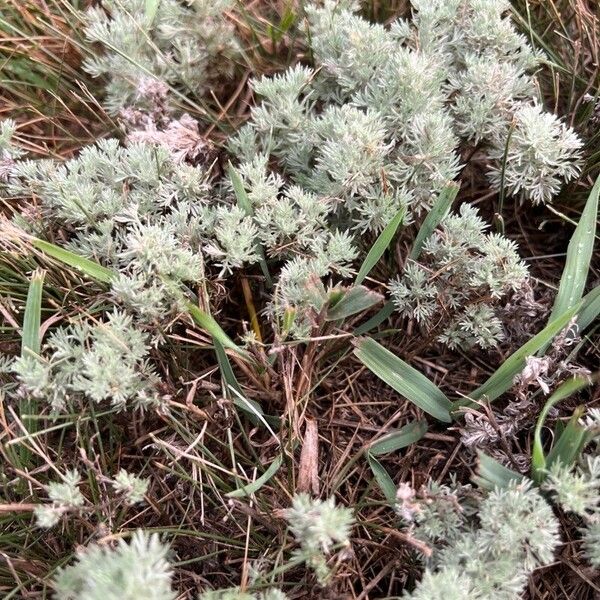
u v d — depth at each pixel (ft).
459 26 1.11
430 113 1.01
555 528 0.72
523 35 1.17
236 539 0.89
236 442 0.96
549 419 0.94
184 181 1.01
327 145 1.00
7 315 0.96
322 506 0.70
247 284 1.06
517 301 0.97
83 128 1.22
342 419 1.02
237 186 0.97
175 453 0.90
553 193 1.06
